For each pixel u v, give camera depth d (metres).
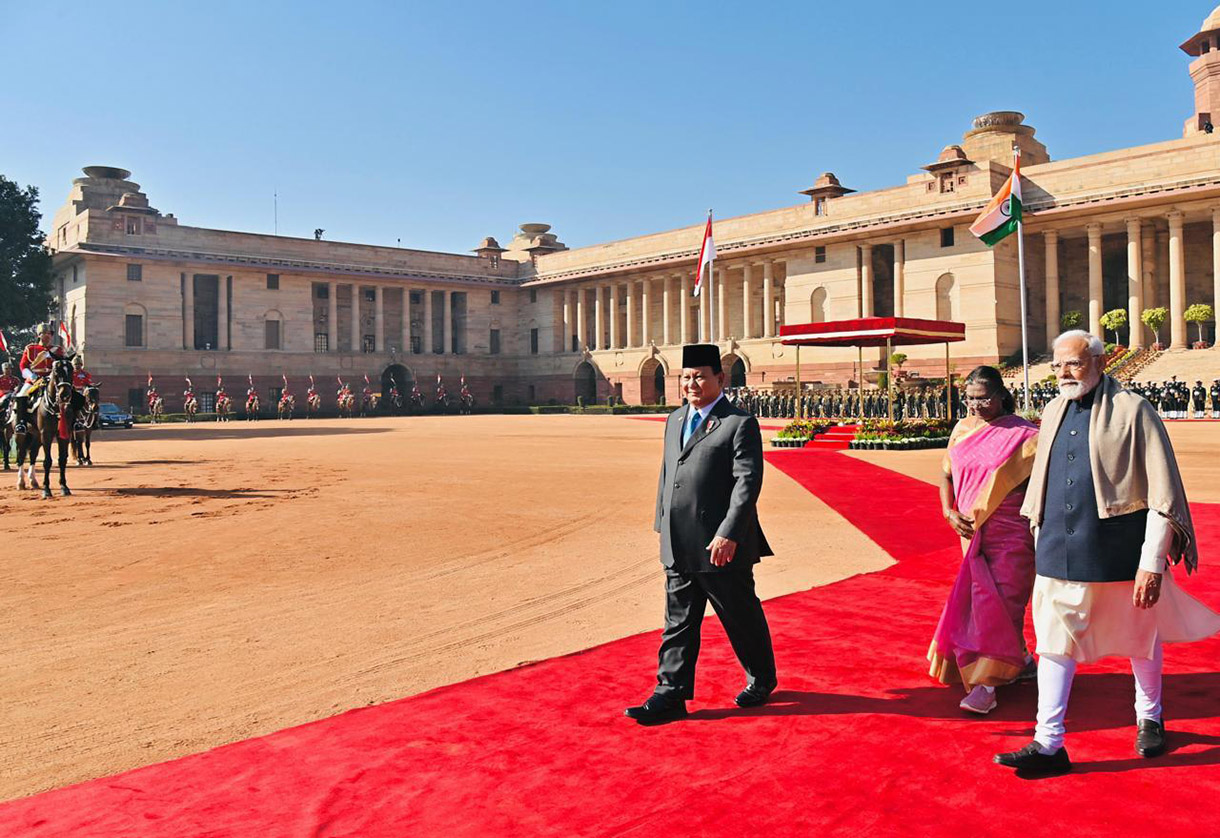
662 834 4.06
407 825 4.24
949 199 61.88
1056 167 58.25
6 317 62.91
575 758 5.01
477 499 17.38
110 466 25.16
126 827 4.31
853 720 5.47
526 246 98.44
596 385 87.94
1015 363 59.69
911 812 4.20
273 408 80.69
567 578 10.24
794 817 4.19
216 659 7.23
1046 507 4.84
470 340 92.88
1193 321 55.56
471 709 5.91
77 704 6.21
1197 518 13.12
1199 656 6.64
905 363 64.00
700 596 5.75
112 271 73.50
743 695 5.81
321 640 7.76
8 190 62.75
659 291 87.00
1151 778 4.48
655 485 19.88
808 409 58.62
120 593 9.51
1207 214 55.12
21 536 13.03
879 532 13.19
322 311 85.69
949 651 5.69
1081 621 4.66
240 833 4.21
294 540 12.73
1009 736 5.14
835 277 69.38
